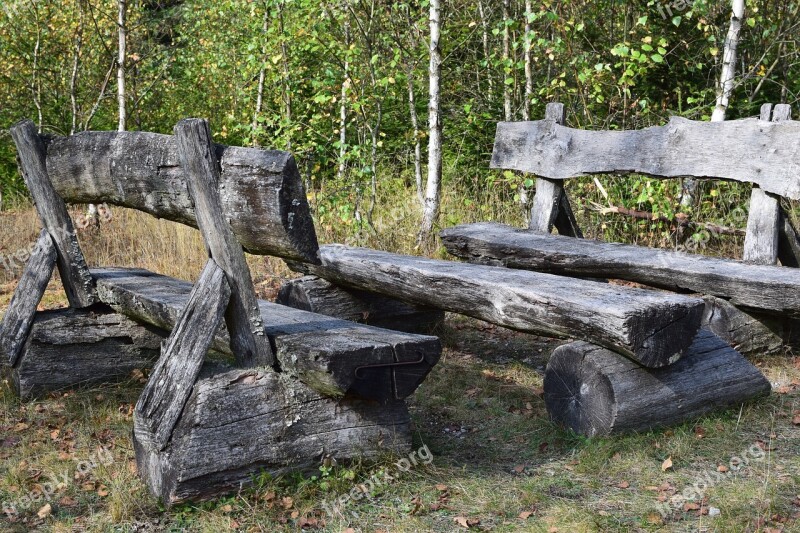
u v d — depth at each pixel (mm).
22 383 4797
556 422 4176
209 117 13641
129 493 3479
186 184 3494
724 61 8008
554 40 8766
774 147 5379
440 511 3354
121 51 9875
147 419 3363
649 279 5383
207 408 3299
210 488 3301
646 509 3309
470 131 10469
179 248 8219
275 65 10148
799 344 5340
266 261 8430
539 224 7008
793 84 9789
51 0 11875
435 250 8422
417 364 3492
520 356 5648
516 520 3264
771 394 4512
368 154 10273
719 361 4234
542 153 7016
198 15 13625
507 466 3816
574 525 3166
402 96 11281
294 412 3457
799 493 3400
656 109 9414
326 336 3586
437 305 4852
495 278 4496
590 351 3990
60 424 4406
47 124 12586
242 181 3275
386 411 3664
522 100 10258
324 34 9359
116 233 9234
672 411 4008
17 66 12078
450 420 4422
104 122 12789
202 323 3408
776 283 4727
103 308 5074
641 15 9148
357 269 5480
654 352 3727
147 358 5180
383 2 9547
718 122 5773
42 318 4906
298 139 9828
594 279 5754
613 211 8422
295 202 3176
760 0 9328
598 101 8375
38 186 4844
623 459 3760
